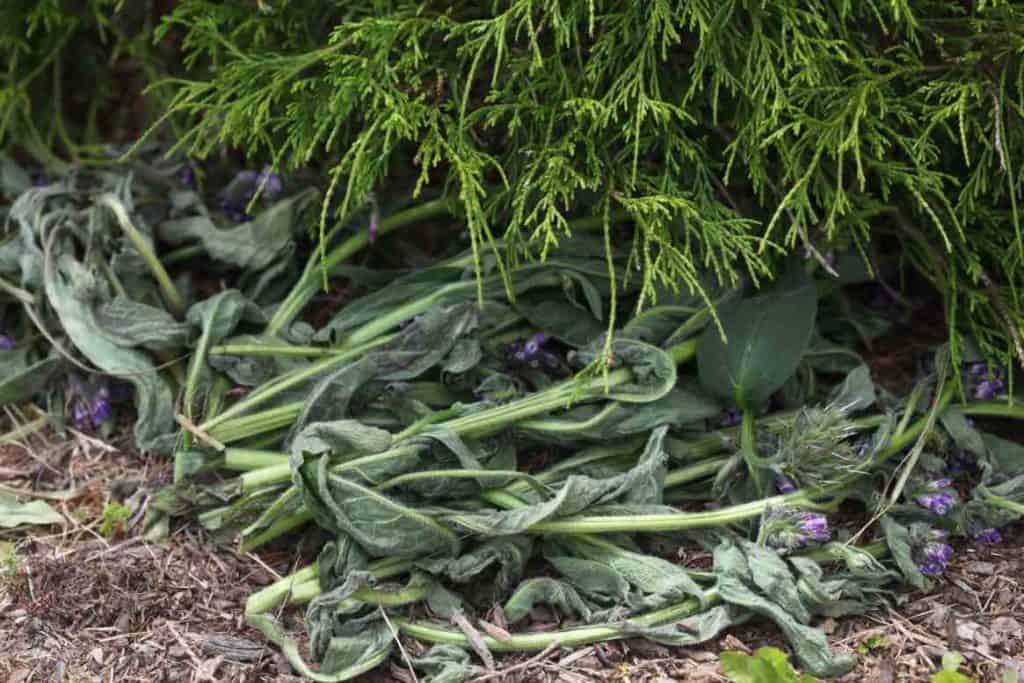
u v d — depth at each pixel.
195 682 2.18
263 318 2.80
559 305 2.77
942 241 2.82
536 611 2.36
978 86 2.52
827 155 2.77
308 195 2.98
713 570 2.36
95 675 2.19
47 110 3.72
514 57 2.72
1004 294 2.71
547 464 2.64
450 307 2.62
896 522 2.44
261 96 2.75
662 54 2.53
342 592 2.22
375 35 2.57
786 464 2.42
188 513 2.57
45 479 2.74
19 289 2.90
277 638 2.25
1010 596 2.36
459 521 2.28
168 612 2.36
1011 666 2.17
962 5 2.72
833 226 2.48
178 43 3.64
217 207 3.24
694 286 2.62
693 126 2.85
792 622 2.21
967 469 2.68
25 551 2.52
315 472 2.24
